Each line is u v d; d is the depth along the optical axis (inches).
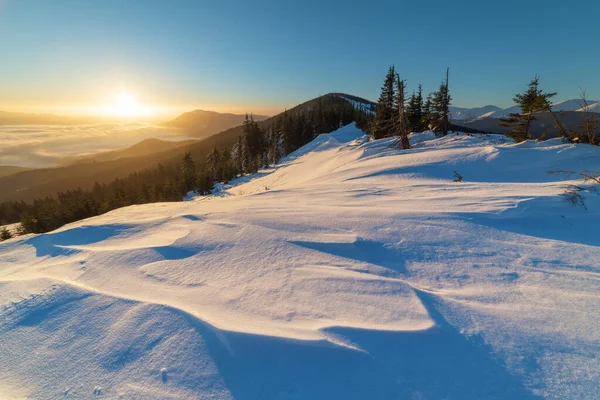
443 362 78.8
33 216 2017.7
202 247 164.9
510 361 78.2
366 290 113.4
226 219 205.8
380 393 72.0
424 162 458.3
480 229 163.3
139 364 86.1
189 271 141.6
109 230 213.9
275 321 97.1
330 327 90.8
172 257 157.6
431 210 195.9
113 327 101.6
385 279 120.0
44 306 118.4
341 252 149.2
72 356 93.0
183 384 78.4
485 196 215.2
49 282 136.2
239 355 83.9
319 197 279.1
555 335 86.0
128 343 93.7
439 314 96.5
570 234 153.7
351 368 78.4
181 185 1951.3
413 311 98.6
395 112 1346.0
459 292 110.7
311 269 134.0
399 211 196.4
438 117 1191.6
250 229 182.7
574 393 69.2
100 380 83.6
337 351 82.3
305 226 181.6
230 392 75.0
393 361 79.6
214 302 112.6
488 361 78.5
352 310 101.3
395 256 142.1
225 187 1749.5
